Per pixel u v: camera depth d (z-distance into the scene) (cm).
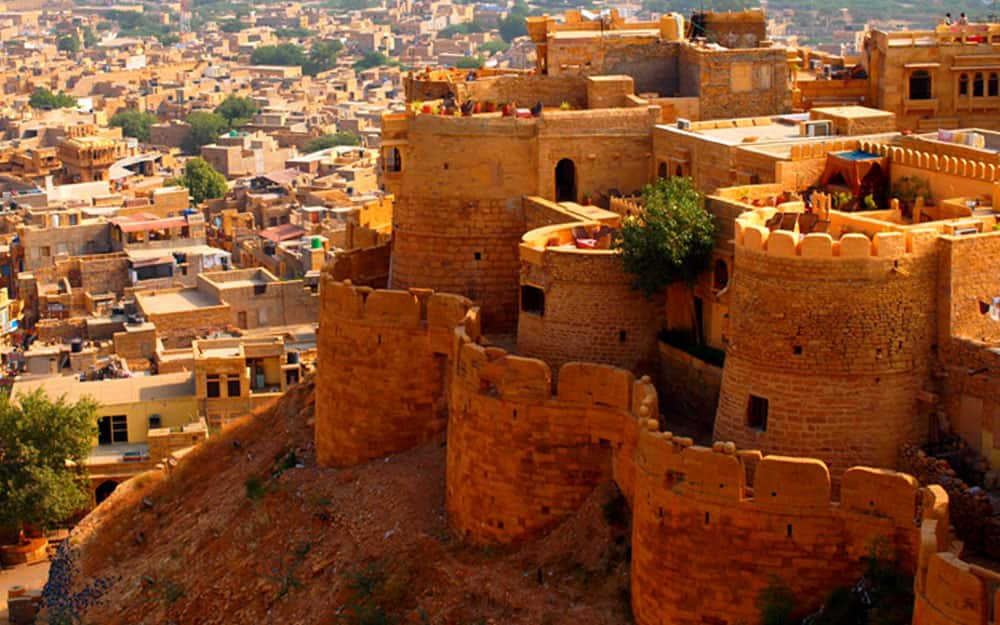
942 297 4556
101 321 12506
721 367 5197
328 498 5956
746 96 6888
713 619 4419
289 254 15438
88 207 18412
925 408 4575
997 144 6066
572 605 4841
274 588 5716
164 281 14438
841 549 4281
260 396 9912
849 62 8438
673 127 6353
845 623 4197
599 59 7219
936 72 7250
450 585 5156
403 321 6050
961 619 3716
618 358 5422
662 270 5334
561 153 6294
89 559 6938
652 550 4525
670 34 7344
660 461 4484
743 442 4644
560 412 5112
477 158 6291
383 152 6481
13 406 9231
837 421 4525
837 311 4491
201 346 10544
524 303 5591
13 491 8881
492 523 5275
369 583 5378
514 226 6322
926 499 4091
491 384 5269
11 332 13912
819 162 5738
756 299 4591
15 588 7531
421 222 6406
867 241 4462
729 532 4366
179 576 6250
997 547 4259
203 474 7169
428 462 5950
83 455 9175
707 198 5425
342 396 6250
